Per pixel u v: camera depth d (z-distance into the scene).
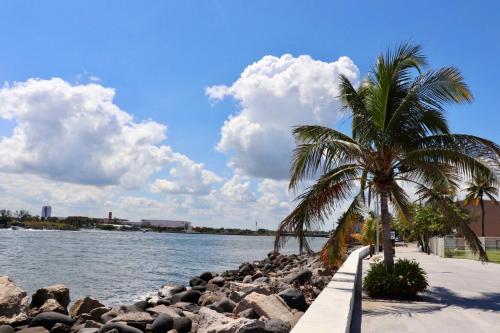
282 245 14.97
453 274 22.55
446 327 9.80
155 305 17.11
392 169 15.17
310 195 14.66
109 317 13.88
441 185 14.91
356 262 19.56
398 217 17.78
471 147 14.02
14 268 38.28
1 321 13.26
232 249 93.56
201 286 23.58
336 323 7.03
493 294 15.12
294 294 13.32
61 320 13.25
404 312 11.50
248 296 12.60
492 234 78.19
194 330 11.96
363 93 16.16
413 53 14.97
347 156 14.71
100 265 43.22
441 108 14.70
